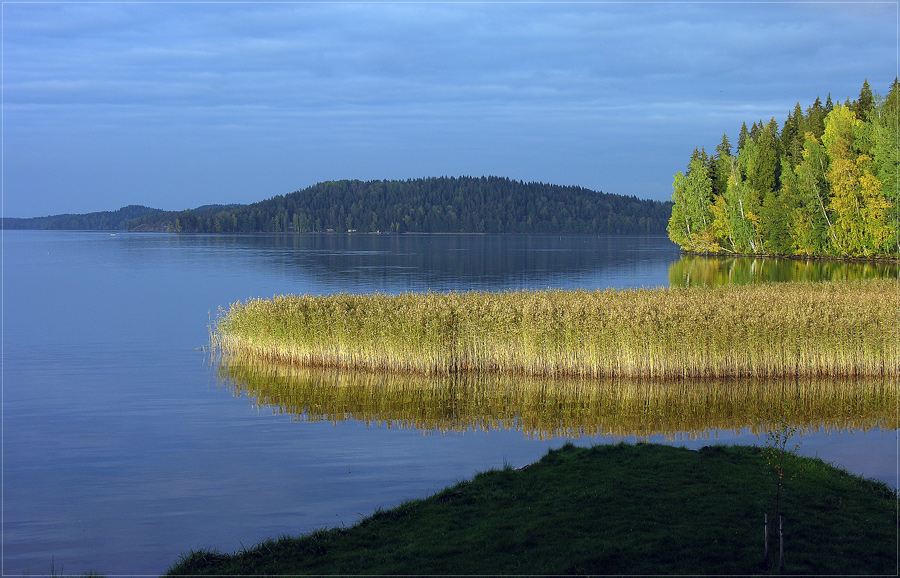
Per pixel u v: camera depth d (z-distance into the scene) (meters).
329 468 15.28
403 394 21.88
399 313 25.27
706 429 17.42
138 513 13.09
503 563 9.07
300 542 10.44
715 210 98.75
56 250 135.25
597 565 8.84
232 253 121.19
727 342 22.73
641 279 64.62
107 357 29.27
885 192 73.25
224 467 15.59
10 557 11.38
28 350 30.97
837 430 17.09
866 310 23.31
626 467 12.84
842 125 80.69
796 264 75.50
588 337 23.36
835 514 10.42
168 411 20.58
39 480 15.00
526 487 12.05
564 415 19.05
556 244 171.50
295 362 26.81
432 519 10.91
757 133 110.81
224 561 10.12
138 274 74.56
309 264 90.81
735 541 9.43
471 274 73.44
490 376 23.88
